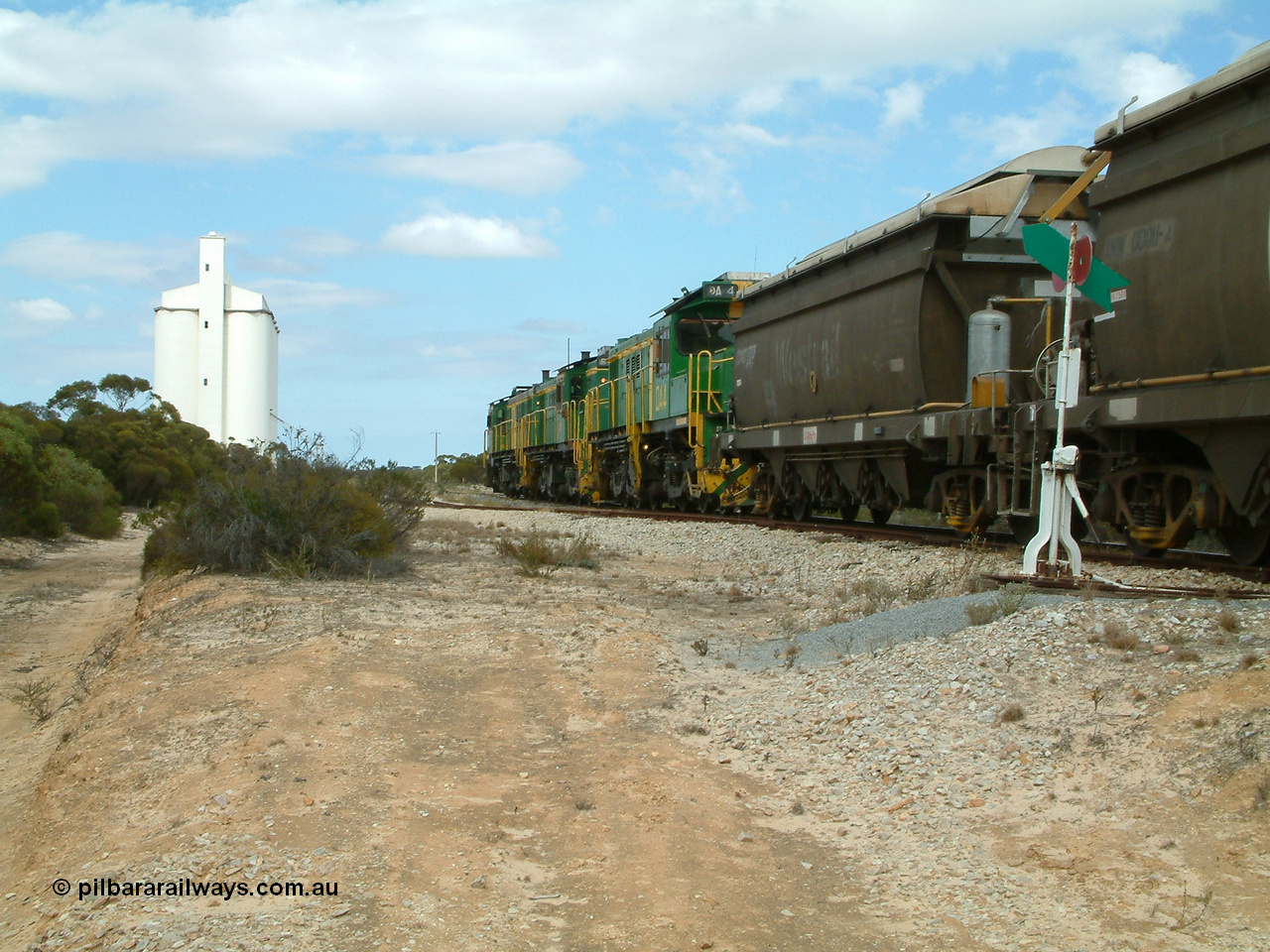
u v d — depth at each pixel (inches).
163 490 1672.0
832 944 161.6
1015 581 358.0
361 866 187.0
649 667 349.1
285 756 240.7
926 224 584.7
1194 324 409.1
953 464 580.1
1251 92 380.5
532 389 2007.9
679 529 893.8
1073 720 234.8
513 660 348.5
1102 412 461.7
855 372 682.2
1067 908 166.9
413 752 253.4
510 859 193.6
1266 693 214.8
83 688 365.4
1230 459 404.8
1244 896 160.6
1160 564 461.1
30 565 887.7
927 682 276.7
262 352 3016.7
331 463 652.7
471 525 1101.7
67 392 1898.4
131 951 154.1
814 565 609.0
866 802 221.6
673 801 224.5
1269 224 368.5
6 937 167.0
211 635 382.3
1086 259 356.5
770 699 301.6
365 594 491.8
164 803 215.6
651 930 165.9
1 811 246.5
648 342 1176.8
